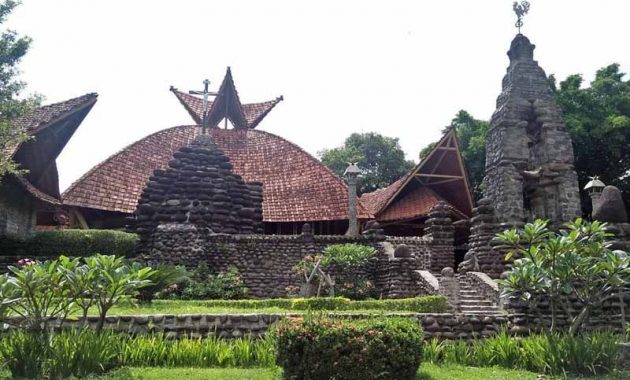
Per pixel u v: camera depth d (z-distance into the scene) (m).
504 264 19.72
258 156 33.19
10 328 9.34
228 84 33.84
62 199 24.98
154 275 14.67
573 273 10.41
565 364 9.22
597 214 13.77
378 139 50.66
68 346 8.15
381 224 30.78
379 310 14.04
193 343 9.44
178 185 21.53
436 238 23.95
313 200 29.84
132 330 10.16
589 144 32.19
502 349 9.99
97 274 8.80
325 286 18.34
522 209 20.72
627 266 10.45
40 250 18.34
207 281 18.67
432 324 11.46
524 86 22.17
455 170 29.98
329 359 7.55
